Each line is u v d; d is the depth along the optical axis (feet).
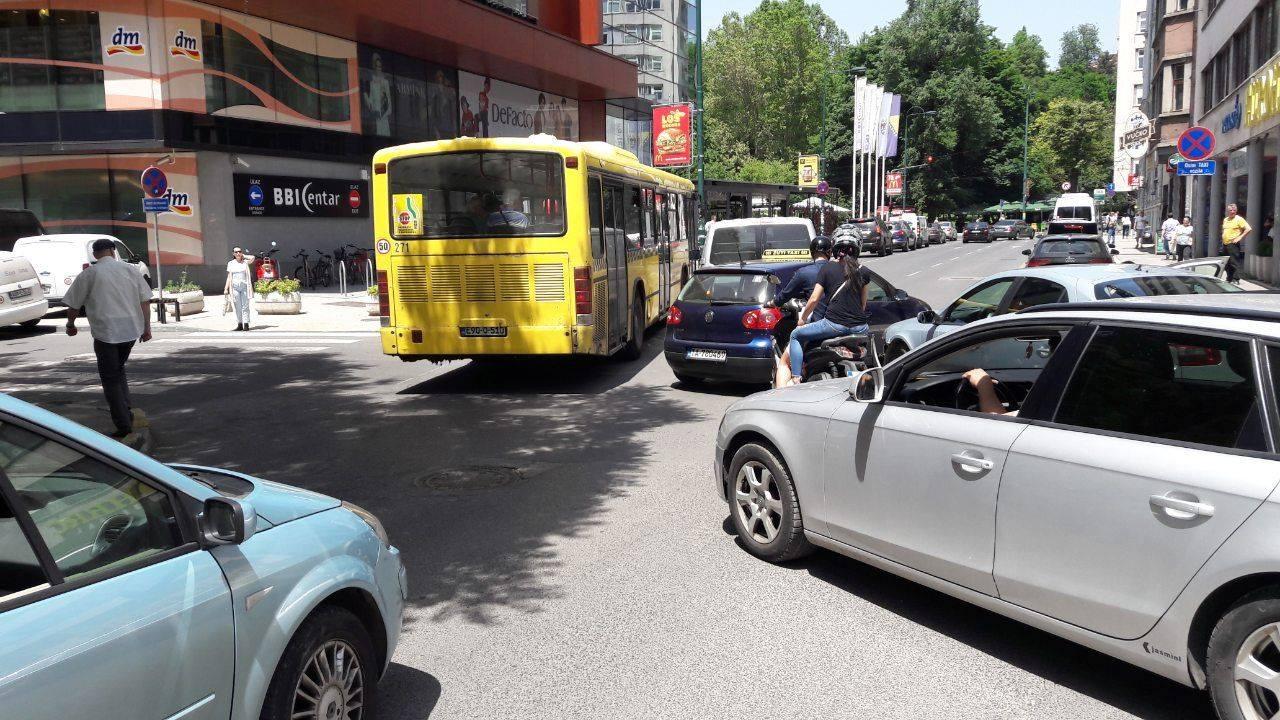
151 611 8.66
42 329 63.36
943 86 282.36
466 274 37.93
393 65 107.04
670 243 61.11
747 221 55.11
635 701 13.20
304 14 89.25
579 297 37.55
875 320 37.45
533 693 13.50
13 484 8.22
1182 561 11.25
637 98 145.79
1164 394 12.04
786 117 285.43
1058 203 165.89
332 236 103.96
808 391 18.02
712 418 33.01
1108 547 12.06
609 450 28.48
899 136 290.15
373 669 11.53
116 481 9.08
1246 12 86.69
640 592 17.15
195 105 86.58
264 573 9.98
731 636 15.23
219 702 9.29
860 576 17.79
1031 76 394.52
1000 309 30.32
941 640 14.98
